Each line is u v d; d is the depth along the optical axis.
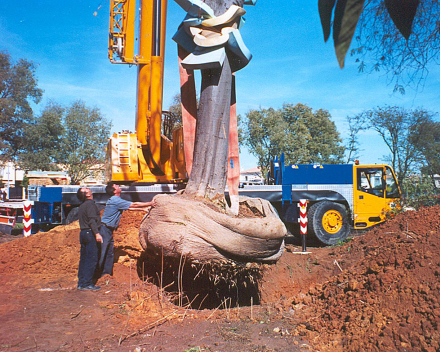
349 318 3.93
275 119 36.41
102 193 10.53
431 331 3.30
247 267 5.08
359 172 11.30
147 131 9.65
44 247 6.95
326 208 10.94
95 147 35.56
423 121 18.28
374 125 19.34
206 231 4.69
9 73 36.16
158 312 4.65
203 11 4.71
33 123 37.25
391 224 6.44
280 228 5.25
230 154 5.63
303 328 4.08
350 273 5.02
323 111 41.41
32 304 4.72
